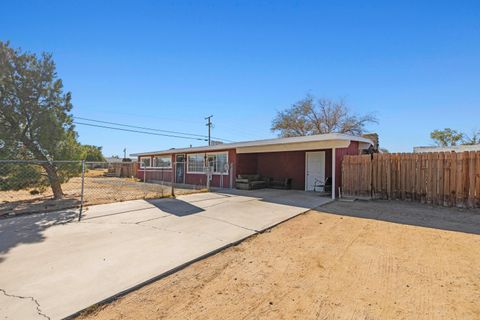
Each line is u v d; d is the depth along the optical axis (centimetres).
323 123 2783
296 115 2859
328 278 327
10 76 918
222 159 1502
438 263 366
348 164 966
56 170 995
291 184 1346
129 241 459
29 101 940
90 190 1325
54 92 993
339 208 770
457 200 746
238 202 865
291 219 641
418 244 446
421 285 305
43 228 539
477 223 577
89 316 246
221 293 292
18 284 299
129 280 313
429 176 804
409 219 624
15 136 913
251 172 1477
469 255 393
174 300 277
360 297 281
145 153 2230
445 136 2658
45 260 371
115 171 2858
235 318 245
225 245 445
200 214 677
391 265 363
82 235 493
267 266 366
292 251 425
